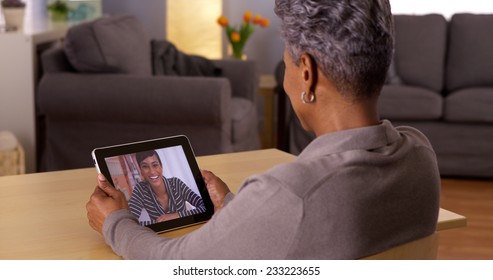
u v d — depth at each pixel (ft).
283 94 17.07
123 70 13.34
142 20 19.70
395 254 3.83
